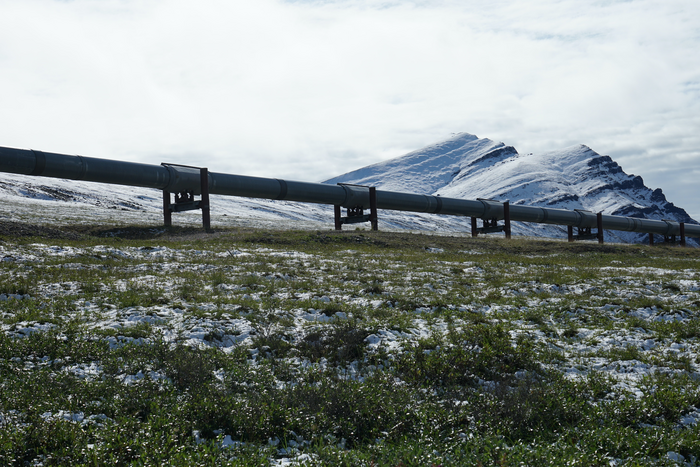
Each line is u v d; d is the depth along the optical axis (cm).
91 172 3619
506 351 1136
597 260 3797
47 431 700
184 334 1248
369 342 1258
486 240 4744
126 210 7475
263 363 1073
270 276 2219
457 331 1361
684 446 739
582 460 648
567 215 6412
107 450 654
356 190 4972
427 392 946
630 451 709
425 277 2412
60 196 9844
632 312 1711
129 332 1216
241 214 12731
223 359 1075
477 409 841
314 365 1080
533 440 729
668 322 1521
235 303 1611
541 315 1648
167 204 4197
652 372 1092
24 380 901
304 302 1666
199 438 748
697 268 3312
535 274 2688
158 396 862
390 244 3997
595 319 1609
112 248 2792
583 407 874
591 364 1157
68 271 2058
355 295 1875
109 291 1711
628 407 855
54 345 1088
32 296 1581
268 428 771
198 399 841
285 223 7394
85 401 840
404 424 788
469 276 2566
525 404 841
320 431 780
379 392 878
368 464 638
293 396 876
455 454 689
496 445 700
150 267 2325
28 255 2369
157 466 616
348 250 3516
